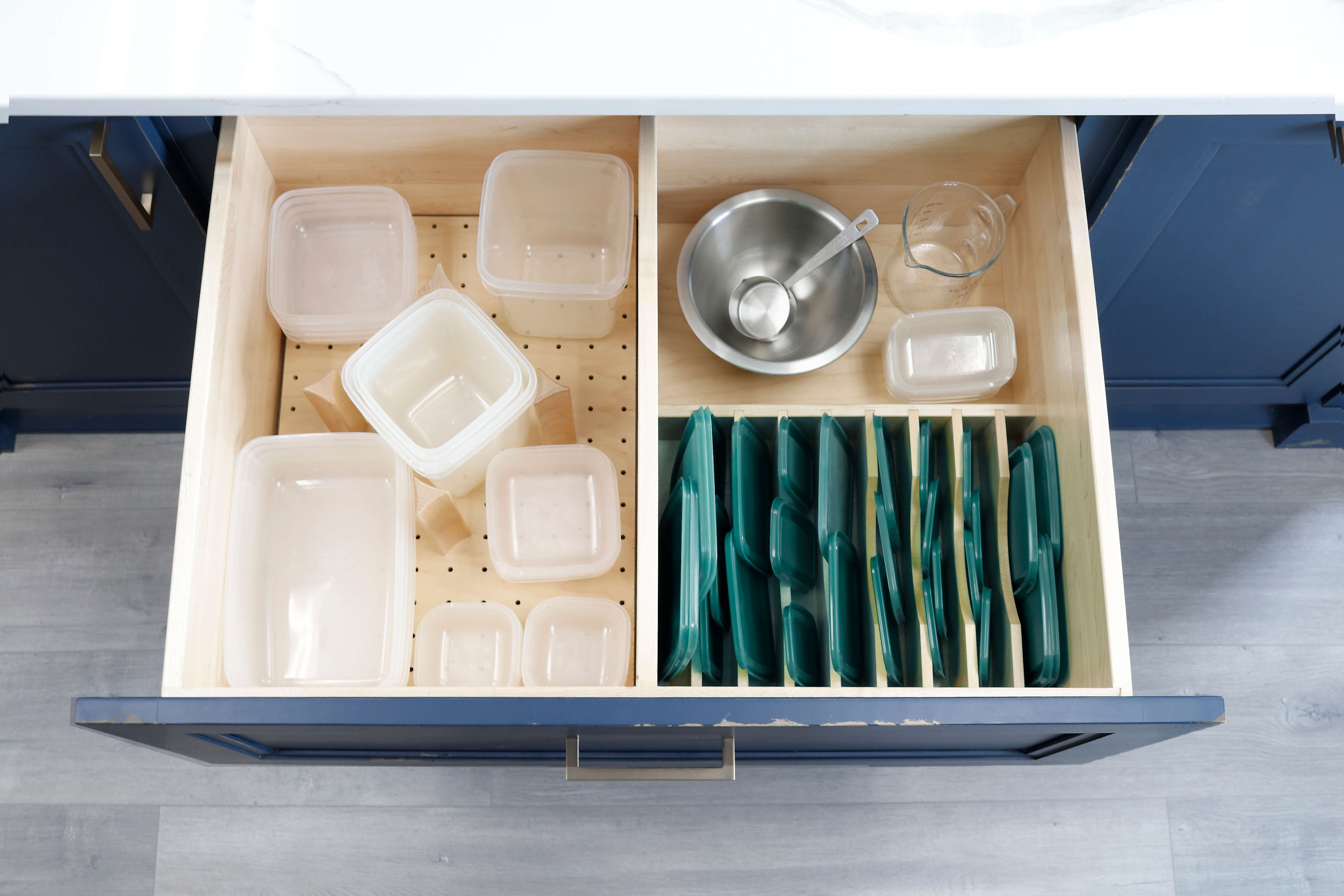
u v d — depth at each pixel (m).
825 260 1.14
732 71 0.91
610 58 0.91
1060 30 0.92
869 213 1.07
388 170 1.16
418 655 1.04
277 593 1.05
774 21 0.92
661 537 1.15
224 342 0.99
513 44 0.91
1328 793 1.62
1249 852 1.59
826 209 1.18
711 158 1.17
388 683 0.97
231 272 1.01
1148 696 0.85
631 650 1.05
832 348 1.12
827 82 0.90
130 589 1.66
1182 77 0.91
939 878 1.58
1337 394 1.59
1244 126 0.98
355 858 1.56
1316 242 1.17
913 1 0.94
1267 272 1.24
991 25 0.93
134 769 1.59
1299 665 1.67
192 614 0.92
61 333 1.34
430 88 0.89
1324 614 1.70
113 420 1.66
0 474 1.70
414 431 1.12
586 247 1.21
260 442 1.02
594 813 1.59
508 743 1.09
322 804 1.58
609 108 0.91
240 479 1.01
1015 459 1.13
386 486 1.08
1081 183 1.05
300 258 1.15
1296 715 1.65
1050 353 1.10
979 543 1.07
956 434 1.09
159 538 1.68
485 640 1.06
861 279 1.16
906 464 1.16
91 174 1.02
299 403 1.14
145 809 1.57
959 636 1.07
